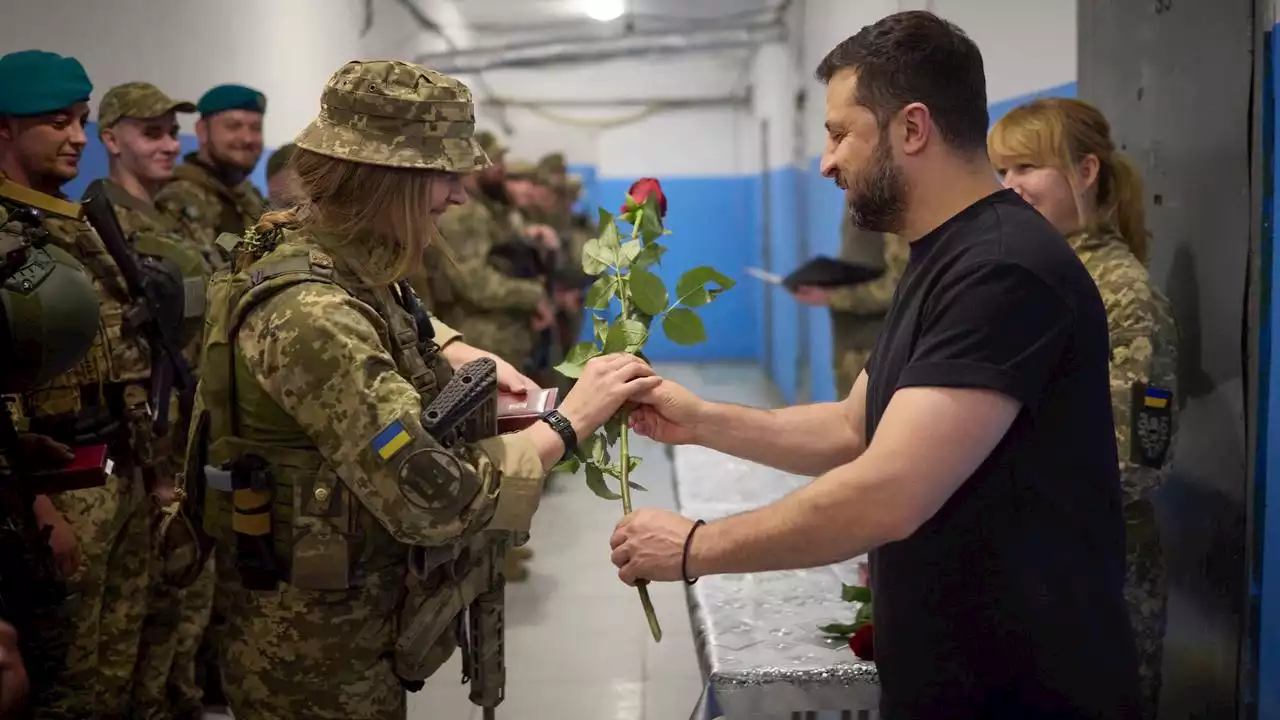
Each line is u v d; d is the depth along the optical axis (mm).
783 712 1628
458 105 1276
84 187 3164
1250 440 1725
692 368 9711
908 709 1240
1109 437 1200
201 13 3879
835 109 1243
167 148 2656
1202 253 1854
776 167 8078
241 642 1316
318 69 5199
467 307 4125
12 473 1623
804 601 1968
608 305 1617
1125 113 2125
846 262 3506
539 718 2674
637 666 3018
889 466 1097
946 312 1134
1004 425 1107
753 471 3104
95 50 3197
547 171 6258
